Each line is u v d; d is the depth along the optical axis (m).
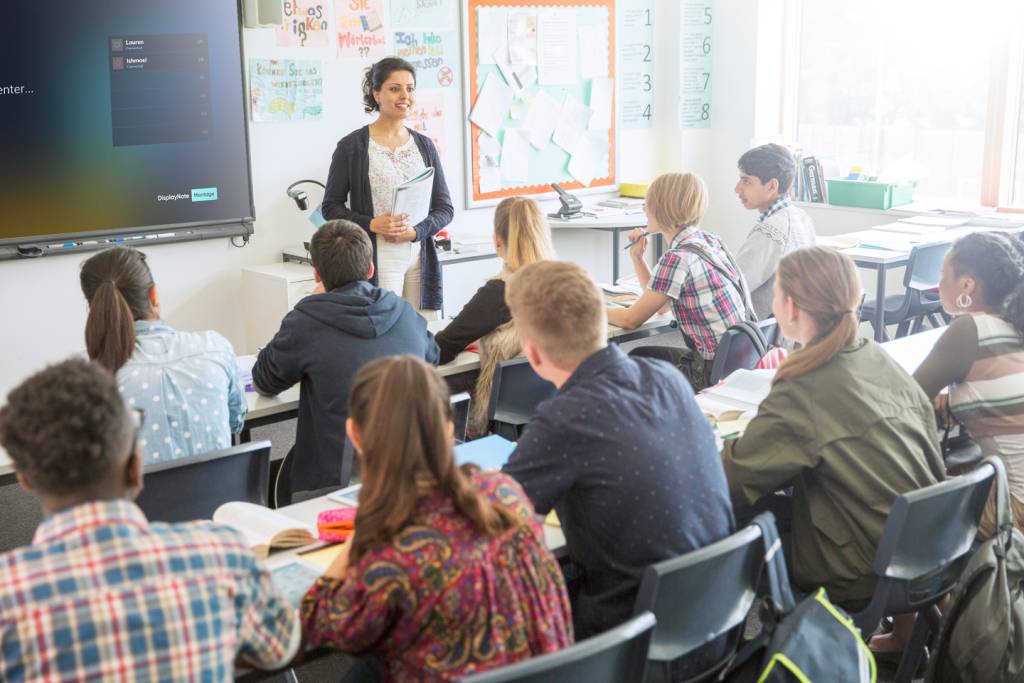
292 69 5.01
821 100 6.28
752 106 6.32
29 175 4.34
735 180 6.52
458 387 3.37
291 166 5.11
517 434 3.02
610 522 1.83
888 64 5.93
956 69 5.66
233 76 4.76
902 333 5.19
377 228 4.38
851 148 6.20
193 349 2.49
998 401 2.56
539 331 1.90
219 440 2.49
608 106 6.36
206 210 4.81
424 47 5.47
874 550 2.15
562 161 6.23
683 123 6.50
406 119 5.47
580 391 1.86
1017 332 2.55
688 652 1.81
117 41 4.43
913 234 4.98
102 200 4.53
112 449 1.27
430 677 1.48
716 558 1.77
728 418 2.59
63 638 1.20
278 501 2.94
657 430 1.85
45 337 4.54
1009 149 5.49
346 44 5.17
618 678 1.56
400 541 1.46
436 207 4.68
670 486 1.83
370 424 1.47
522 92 5.94
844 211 5.88
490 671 1.38
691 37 6.40
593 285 1.92
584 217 5.86
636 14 6.36
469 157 5.79
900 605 2.13
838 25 6.12
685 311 3.39
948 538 2.17
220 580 1.31
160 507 2.21
